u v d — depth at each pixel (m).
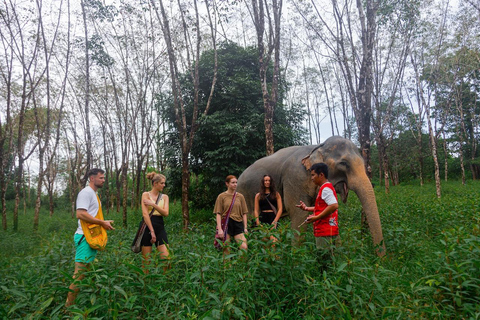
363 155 7.41
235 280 3.04
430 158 30.75
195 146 12.95
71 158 25.89
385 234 5.24
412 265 4.12
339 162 5.60
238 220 5.19
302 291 3.40
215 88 13.58
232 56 13.95
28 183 34.12
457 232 3.60
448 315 2.71
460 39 19.00
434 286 3.04
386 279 3.57
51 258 4.43
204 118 11.84
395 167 28.45
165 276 3.41
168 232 8.77
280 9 9.27
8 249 8.44
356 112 8.34
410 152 28.39
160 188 4.82
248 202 7.55
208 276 3.35
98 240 3.91
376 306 3.07
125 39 13.17
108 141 22.66
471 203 7.56
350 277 3.19
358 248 3.94
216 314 2.60
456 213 6.51
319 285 3.11
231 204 5.16
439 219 6.48
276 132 12.78
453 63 20.11
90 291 3.06
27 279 3.99
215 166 12.30
